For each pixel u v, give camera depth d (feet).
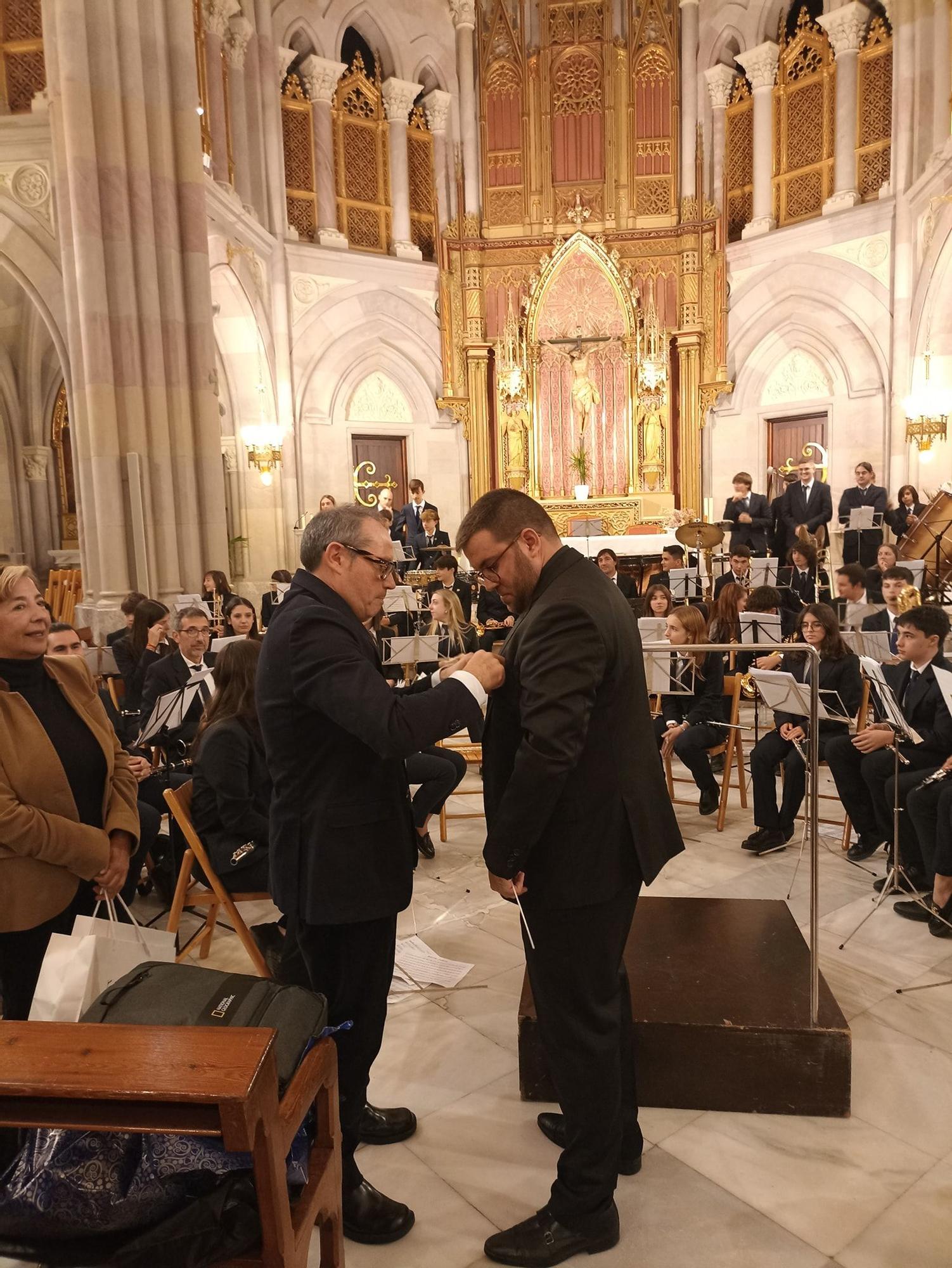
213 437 30.30
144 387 28.55
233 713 10.98
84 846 7.43
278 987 5.64
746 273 44.68
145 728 13.16
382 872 6.67
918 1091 8.61
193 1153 4.87
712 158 45.60
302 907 6.64
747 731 23.68
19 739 7.42
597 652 6.08
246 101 39.73
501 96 47.06
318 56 42.78
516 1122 8.39
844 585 20.70
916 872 13.37
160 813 13.16
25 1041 4.66
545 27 46.32
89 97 26.68
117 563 28.04
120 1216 4.79
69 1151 4.90
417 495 40.32
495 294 47.50
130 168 27.76
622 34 45.98
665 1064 8.44
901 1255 6.66
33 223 29.01
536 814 5.96
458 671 6.44
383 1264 6.73
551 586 6.38
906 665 14.12
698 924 10.44
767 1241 6.81
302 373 43.29
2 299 38.04
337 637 6.42
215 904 11.65
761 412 45.09
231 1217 4.73
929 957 11.27
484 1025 10.08
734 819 17.11
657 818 6.60
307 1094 5.22
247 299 39.42
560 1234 6.64
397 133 45.57
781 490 44.65
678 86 45.83
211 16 36.63
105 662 20.02
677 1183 7.45
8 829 7.07
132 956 6.40
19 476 41.86
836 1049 8.14
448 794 15.21
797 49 42.47
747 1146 7.89
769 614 18.66
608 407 46.98
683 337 45.78
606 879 6.41
